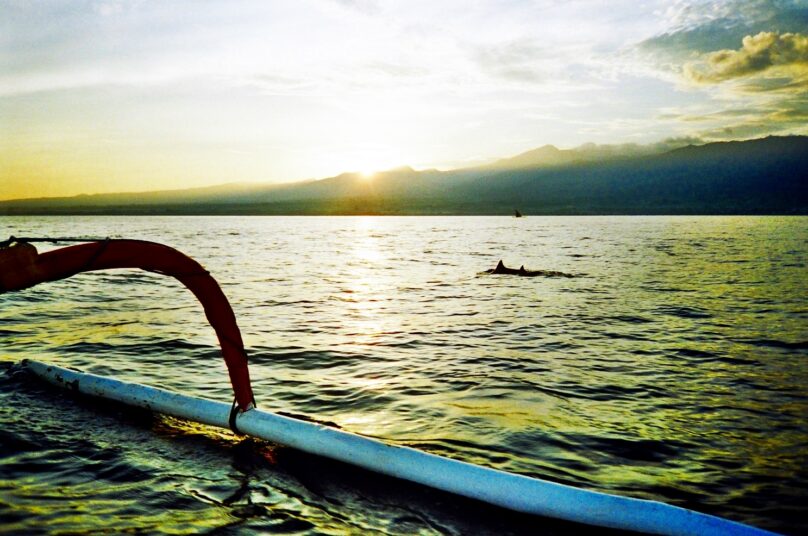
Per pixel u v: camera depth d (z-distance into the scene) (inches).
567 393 256.2
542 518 135.0
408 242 2230.6
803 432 206.5
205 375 280.5
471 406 233.9
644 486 159.3
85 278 797.2
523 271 919.7
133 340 365.7
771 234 2696.9
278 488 148.3
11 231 3065.9
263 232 3459.6
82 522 127.2
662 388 266.5
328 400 242.8
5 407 212.5
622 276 868.6
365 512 136.6
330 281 824.9
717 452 186.1
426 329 430.6
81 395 227.8
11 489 144.1
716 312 518.9
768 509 146.8
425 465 149.7
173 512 133.9
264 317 489.7
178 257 167.9
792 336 401.7
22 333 393.1
